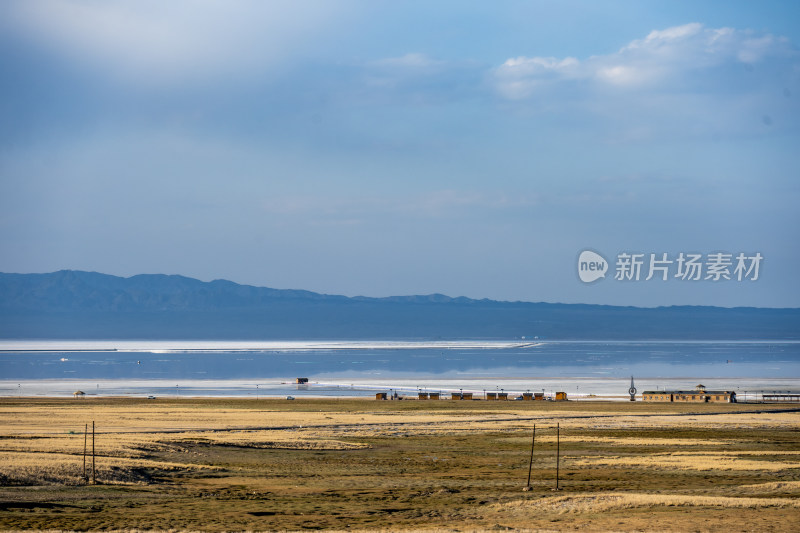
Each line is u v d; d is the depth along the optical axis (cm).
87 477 6175
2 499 5262
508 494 5906
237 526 4616
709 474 6900
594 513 4856
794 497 5506
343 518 4931
